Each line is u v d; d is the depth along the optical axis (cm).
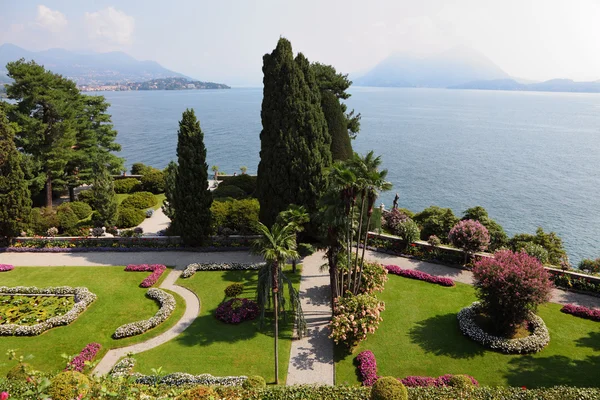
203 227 3556
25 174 4319
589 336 2291
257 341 2333
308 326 2472
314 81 3588
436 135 15350
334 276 2439
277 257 1923
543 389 1706
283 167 3253
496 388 1761
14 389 1442
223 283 3019
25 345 2275
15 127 4275
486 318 2467
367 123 19600
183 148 3347
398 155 11125
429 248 3384
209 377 1956
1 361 2125
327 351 2247
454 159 10606
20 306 2680
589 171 9206
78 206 4494
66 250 3628
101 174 3997
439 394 1631
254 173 8938
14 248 3641
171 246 3666
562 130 17250
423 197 7100
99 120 5538
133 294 2859
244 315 2533
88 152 5166
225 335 2386
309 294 2847
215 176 6284
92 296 2762
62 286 2917
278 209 3359
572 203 6694
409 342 2291
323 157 3428
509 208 6438
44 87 4506
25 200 3672
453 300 2730
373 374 2003
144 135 14100
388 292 2848
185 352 2227
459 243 3086
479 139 14325
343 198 2277
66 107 4647
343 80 5334
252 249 2122
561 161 10369
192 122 3359
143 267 3231
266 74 3559
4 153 3481
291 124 3266
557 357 2109
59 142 4519
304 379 2028
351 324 2183
